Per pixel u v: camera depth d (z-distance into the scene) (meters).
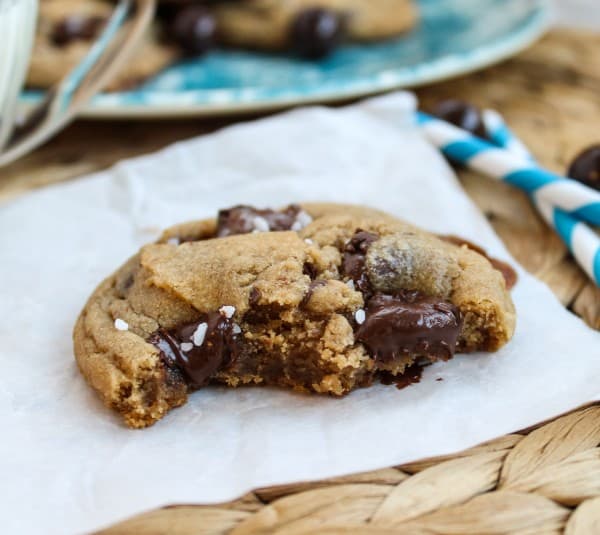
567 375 0.20
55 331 0.22
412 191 0.26
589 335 0.21
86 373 0.20
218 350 0.20
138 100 0.29
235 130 0.28
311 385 0.20
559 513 0.18
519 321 0.22
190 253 0.21
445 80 0.33
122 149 0.30
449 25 0.35
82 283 0.24
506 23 0.35
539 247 0.25
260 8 0.33
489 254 0.24
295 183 0.27
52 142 0.30
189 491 0.18
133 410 0.20
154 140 0.30
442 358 0.20
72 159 0.29
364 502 0.18
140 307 0.21
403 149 0.27
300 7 0.33
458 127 0.28
